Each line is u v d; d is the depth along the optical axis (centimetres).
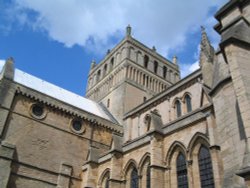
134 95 6331
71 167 4406
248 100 1538
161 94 5022
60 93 5709
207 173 2600
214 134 2481
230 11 2125
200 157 2762
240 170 1304
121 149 3906
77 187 4331
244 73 1664
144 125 5103
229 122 1822
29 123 4294
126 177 3684
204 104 2861
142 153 3481
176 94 4716
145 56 7438
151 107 5162
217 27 2206
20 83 4734
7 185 3672
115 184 3619
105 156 4250
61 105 4769
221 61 2159
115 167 3731
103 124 5222
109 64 7538
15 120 4156
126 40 7188
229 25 2014
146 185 3272
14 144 3991
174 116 4566
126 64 6669
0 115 3994
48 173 4156
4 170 3631
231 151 1722
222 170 2289
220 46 1873
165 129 3303
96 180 4222
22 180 3847
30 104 4425
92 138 4956
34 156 4119
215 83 2127
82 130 4891
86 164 4409
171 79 7650
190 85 4475
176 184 2900
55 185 4153
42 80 5731
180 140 3012
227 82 1961
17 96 4344
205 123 2764
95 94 7481
